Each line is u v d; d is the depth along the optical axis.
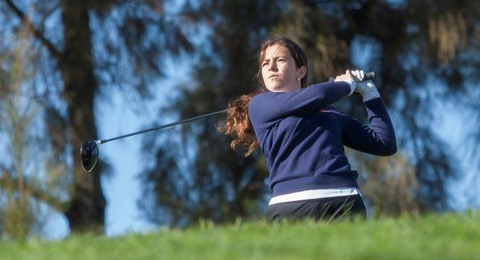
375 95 18.06
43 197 41.28
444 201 48.72
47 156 41.91
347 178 17.00
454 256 13.66
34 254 14.84
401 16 49.28
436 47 47.41
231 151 49.00
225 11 48.59
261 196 48.78
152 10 47.25
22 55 42.53
